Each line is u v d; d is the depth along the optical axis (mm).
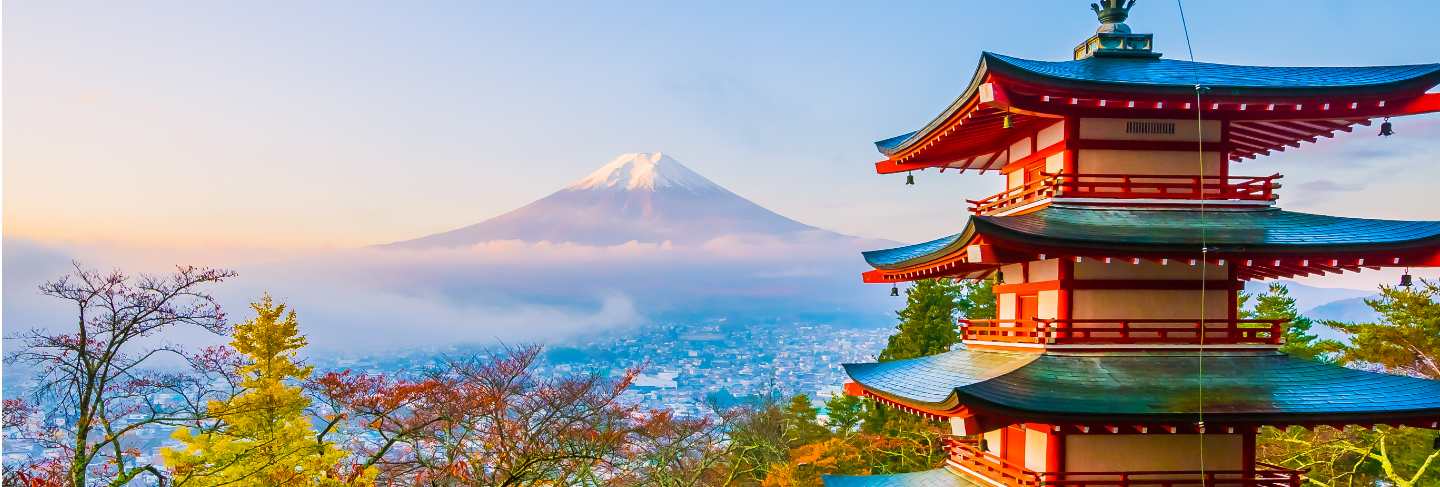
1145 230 19016
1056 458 19156
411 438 30484
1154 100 19109
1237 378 18531
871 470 46656
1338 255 18250
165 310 20906
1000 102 18922
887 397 20969
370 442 34094
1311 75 21078
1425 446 32656
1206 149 20359
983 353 21578
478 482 29453
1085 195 20047
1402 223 18938
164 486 20891
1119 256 18281
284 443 23672
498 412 32188
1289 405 17219
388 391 30562
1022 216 19547
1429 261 18172
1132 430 17438
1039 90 18938
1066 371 18688
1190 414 16891
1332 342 47000
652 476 36844
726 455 43719
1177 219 19797
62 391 19844
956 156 25469
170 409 22438
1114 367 18812
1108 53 22859
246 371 24125
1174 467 19219
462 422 31672
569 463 32594
